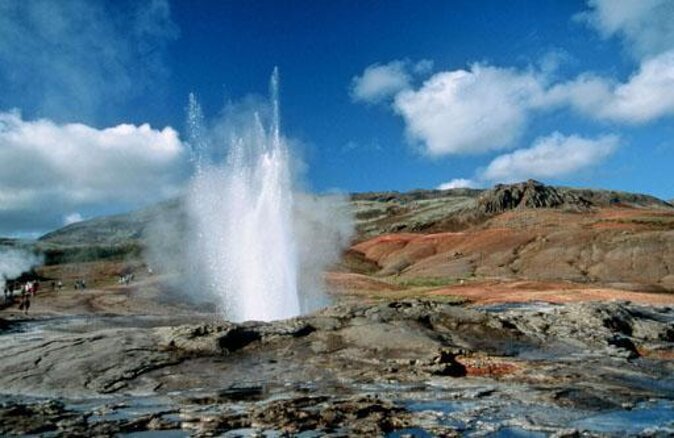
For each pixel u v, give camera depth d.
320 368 12.67
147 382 11.77
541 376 12.38
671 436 8.55
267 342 14.27
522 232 76.19
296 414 9.46
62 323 25.80
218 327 14.41
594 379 12.26
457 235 84.44
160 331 14.85
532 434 8.65
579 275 57.34
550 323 17.17
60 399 10.89
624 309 19.56
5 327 23.80
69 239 110.88
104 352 13.27
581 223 78.56
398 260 78.88
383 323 15.40
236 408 10.09
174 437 8.62
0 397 11.03
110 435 8.71
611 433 8.67
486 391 11.19
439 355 13.30
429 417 9.47
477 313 16.64
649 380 12.33
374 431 8.64
